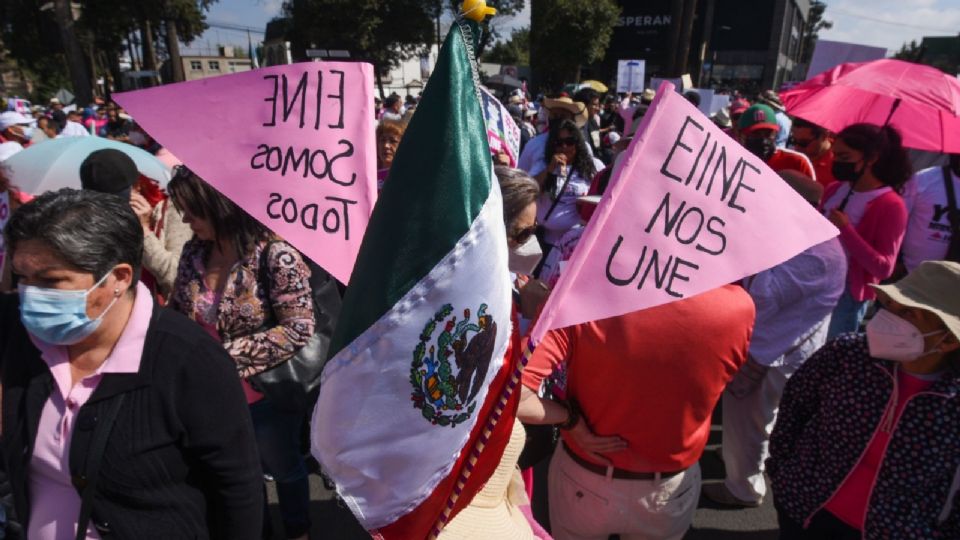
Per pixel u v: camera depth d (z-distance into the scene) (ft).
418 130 3.29
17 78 135.44
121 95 5.86
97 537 4.65
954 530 5.68
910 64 12.05
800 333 9.32
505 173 6.02
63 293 4.20
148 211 9.24
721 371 5.54
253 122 5.81
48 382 4.64
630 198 4.51
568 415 5.82
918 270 5.52
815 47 18.85
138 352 4.57
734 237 4.69
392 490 3.60
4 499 6.96
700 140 4.63
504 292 3.62
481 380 3.64
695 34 146.30
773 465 6.95
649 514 6.03
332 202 5.76
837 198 10.69
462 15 3.35
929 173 12.16
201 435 4.70
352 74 5.81
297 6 101.65
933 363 5.35
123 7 87.35
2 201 9.77
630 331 5.25
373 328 3.34
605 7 103.55
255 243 7.04
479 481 4.10
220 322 7.07
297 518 8.52
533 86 111.86
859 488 6.04
